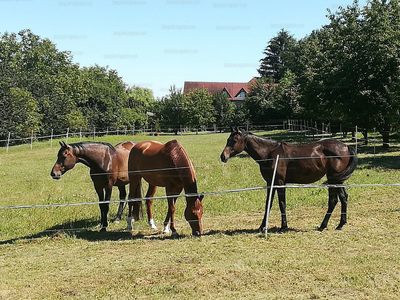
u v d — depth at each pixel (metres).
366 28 22.19
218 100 58.06
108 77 63.22
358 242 6.73
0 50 51.22
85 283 5.43
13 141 35.19
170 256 6.37
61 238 7.78
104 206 8.52
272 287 5.08
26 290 5.25
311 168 7.58
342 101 23.64
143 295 4.99
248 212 9.49
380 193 10.68
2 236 8.17
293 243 6.80
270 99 54.59
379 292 4.86
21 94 36.34
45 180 15.31
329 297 4.77
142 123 62.06
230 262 5.97
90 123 50.41
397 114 19.58
